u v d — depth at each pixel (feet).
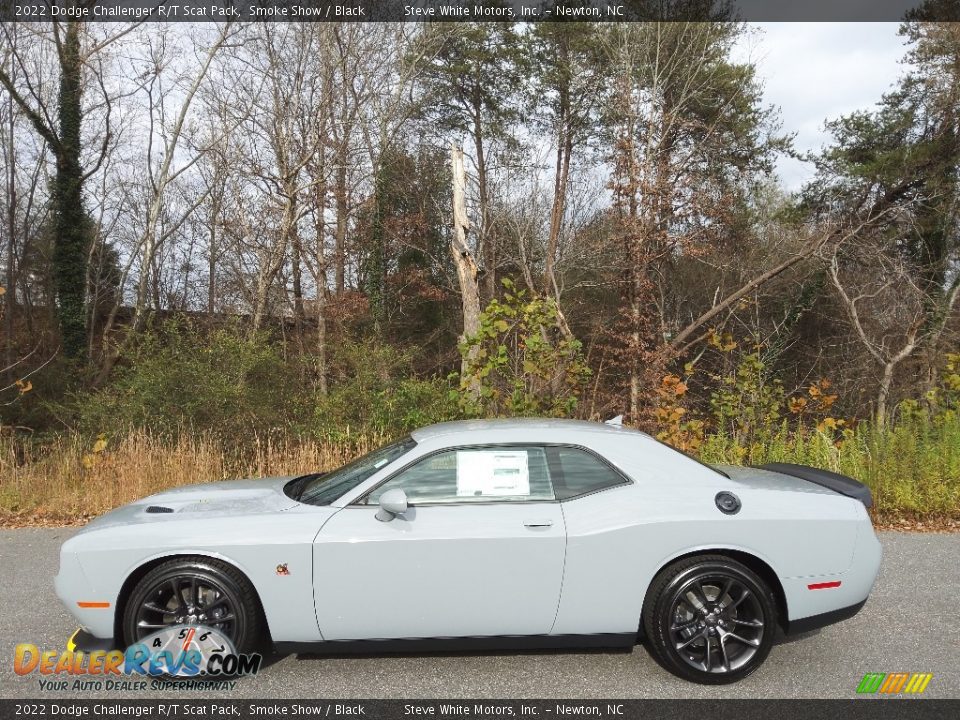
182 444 32.45
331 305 80.59
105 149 69.46
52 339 75.51
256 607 13.19
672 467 13.92
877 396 70.54
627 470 13.75
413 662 13.89
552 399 33.91
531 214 91.97
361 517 13.20
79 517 27.14
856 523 13.57
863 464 28.58
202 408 37.70
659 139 67.21
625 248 64.13
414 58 80.64
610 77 74.43
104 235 83.46
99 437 35.65
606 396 50.14
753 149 79.61
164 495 15.44
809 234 73.77
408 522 13.03
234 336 44.52
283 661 13.94
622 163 63.62
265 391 41.93
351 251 88.84
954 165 69.67
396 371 60.90
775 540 13.17
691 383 71.72
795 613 13.23
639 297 60.64
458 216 53.83
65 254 67.56
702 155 75.87
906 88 75.41
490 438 13.98
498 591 12.86
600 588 12.91
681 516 13.09
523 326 34.09
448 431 14.44
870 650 14.40
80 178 68.28
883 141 77.25
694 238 65.10
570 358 34.19
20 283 82.58
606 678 13.20
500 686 12.90
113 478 29.99
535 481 13.58
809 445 31.55
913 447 27.81
